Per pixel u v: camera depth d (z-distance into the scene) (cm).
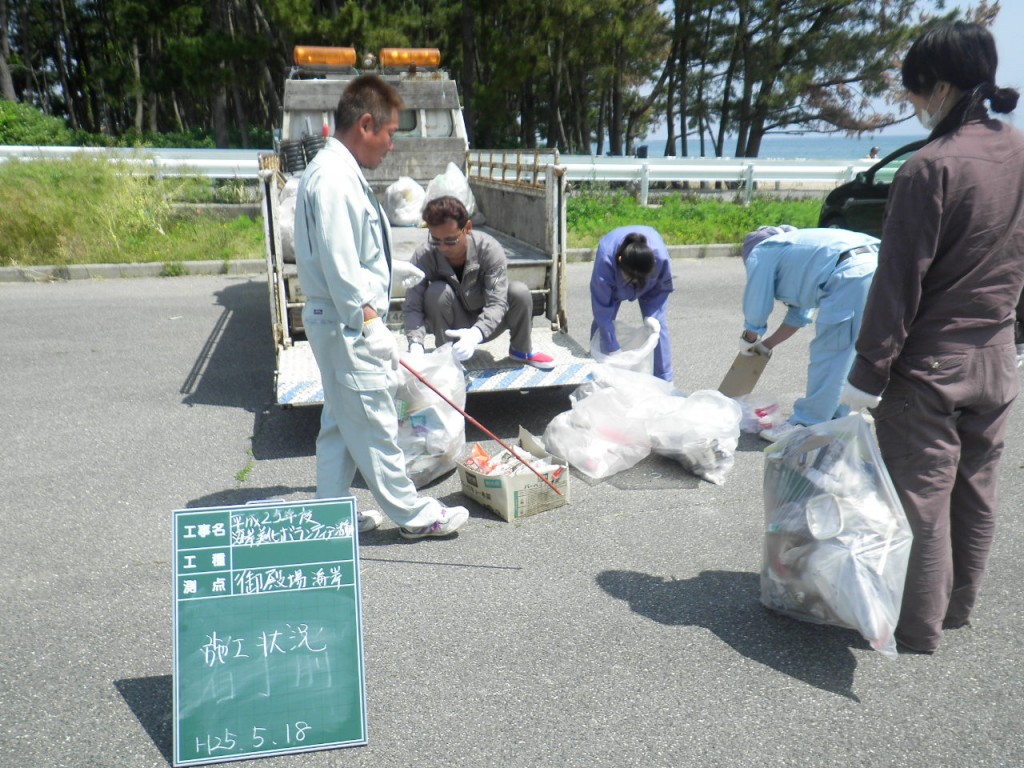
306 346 532
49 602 310
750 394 519
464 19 2322
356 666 242
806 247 450
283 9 1938
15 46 3988
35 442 475
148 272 996
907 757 228
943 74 244
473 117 2367
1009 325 261
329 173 297
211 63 2212
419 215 748
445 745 233
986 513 278
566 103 3108
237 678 236
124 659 275
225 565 242
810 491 276
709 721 243
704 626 295
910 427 262
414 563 342
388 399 329
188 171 1229
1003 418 271
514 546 358
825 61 2525
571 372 488
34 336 710
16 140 2091
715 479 427
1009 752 230
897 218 244
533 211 620
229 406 543
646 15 2327
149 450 466
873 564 258
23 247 985
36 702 253
